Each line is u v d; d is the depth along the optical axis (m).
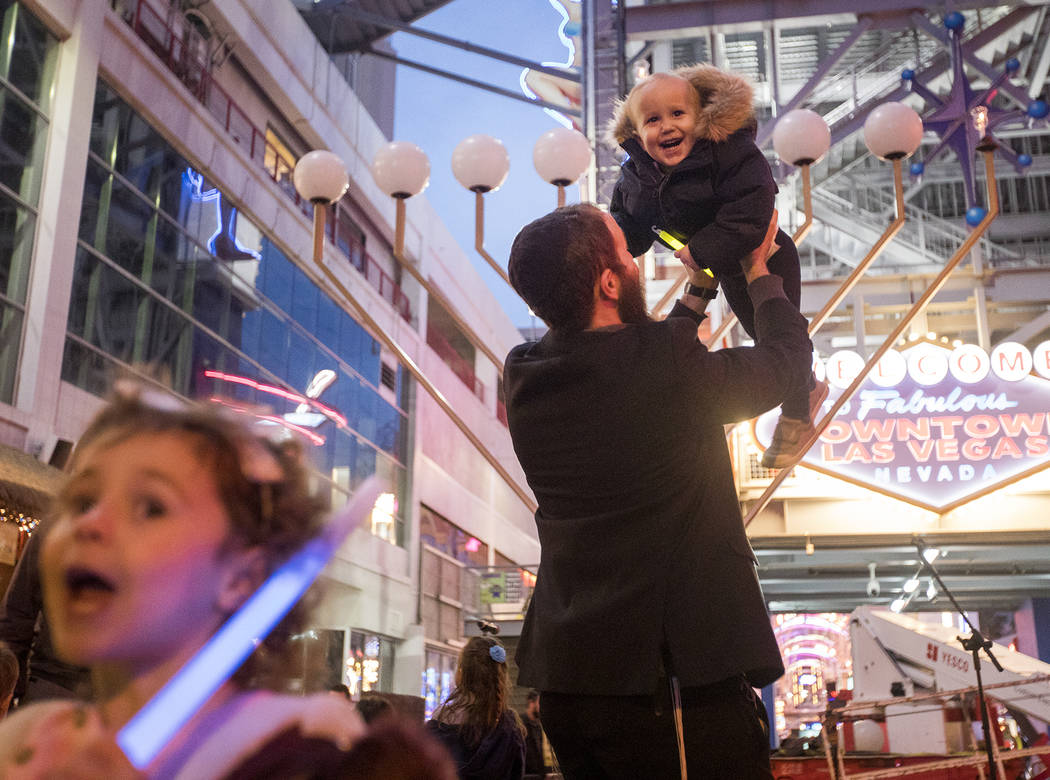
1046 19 15.58
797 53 17.27
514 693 14.70
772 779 1.54
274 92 18.39
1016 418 11.31
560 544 1.58
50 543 0.56
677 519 1.53
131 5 14.35
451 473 25.59
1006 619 23.45
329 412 19.27
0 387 10.90
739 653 1.46
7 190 11.30
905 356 11.67
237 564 0.57
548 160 6.02
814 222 18.02
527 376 1.65
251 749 0.54
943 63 15.25
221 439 0.58
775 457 1.92
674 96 1.85
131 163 13.78
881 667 10.10
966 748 8.48
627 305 1.68
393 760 0.54
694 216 1.89
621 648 1.49
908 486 11.34
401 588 20.75
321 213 6.09
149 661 0.56
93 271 12.73
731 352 1.62
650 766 1.52
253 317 16.95
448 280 26.64
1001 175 21.61
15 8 11.68
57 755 0.56
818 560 15.62
